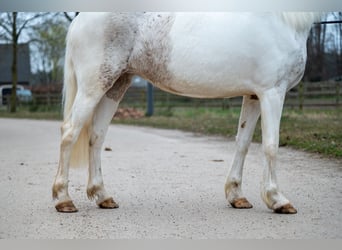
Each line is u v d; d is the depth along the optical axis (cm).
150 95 2927
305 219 554
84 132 621
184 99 3528
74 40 602
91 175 629
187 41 568
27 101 4528
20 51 5262
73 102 614
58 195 606
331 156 1038
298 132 1420
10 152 1281
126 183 803
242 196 626
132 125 2339
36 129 2169
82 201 673
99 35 589
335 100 2444
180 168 958
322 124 1598
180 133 1816
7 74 7206
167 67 577
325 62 3141
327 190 717
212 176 862
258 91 575
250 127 616
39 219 571
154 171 924
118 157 1138
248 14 570
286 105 2461
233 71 570
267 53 566
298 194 691
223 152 1204
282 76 573
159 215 587
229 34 565
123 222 555
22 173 924
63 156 600
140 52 586
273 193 583
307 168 912
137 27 585
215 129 1802
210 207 627
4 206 641
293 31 577
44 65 6419
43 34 4544
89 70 593
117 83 632
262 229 516
